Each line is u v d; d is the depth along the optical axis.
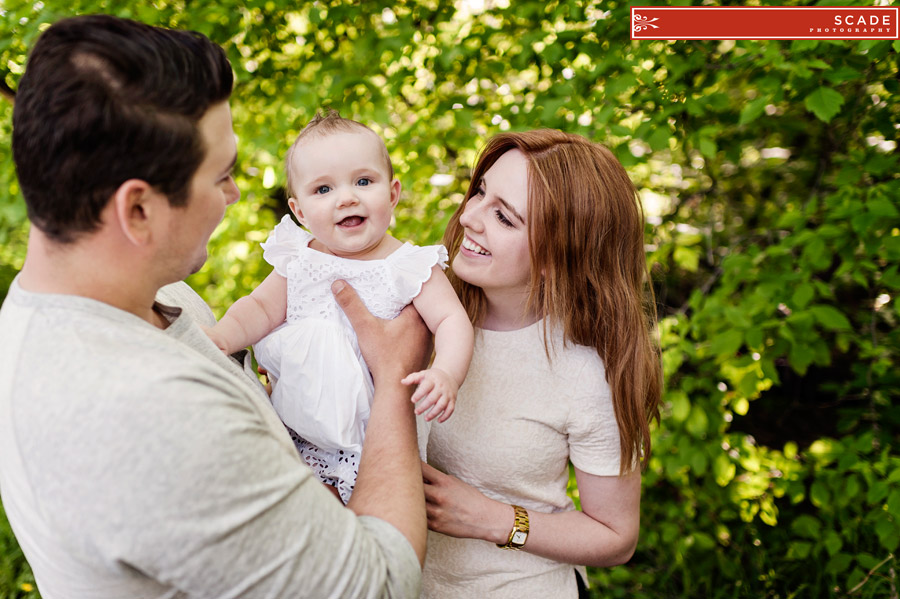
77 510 0.75
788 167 3.57
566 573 1.54
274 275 1.46
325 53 2.97
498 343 1.52
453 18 2.88
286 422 1.35
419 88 3.06
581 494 1.49
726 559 2.78
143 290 0.93
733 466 2.63
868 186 2.65
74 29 0.83
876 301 2.90
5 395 0.81
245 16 2.72
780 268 2.58
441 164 3.28
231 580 0.80
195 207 0.91
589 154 1.47
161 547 0.76
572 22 2.61
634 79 2.36
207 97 0.89
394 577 0.95
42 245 0.87
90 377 0.78
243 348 1.38
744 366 2.54
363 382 1.32
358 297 1.36
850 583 2.55
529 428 1.45
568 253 1.44
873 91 2.79
